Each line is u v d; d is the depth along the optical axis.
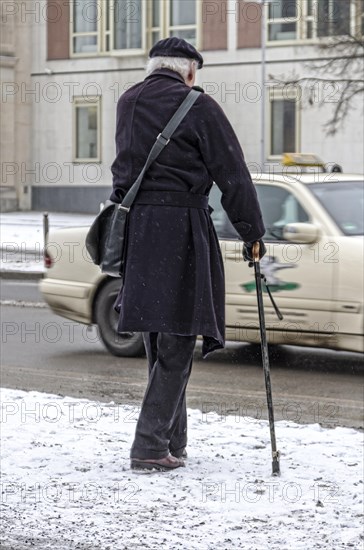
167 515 10.76
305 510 10.92
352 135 76.62
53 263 23.91
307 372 21.47
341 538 10.12
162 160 11.77
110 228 12.07
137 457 12.32
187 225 11.83
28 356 23.45
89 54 86.31
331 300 20.58
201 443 13.69
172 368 12.19
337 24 65.50
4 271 44.16
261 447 13.52
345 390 19.56
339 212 21.20
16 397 17.12
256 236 11.90
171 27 83.38
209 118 11.71
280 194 21.67
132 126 11.90
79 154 87.62
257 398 18.66
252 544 9.92
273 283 21.08
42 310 32.28
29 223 73.56
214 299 12.03
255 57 79.62
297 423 15.61
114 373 21.09
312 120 77.81
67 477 12.09
